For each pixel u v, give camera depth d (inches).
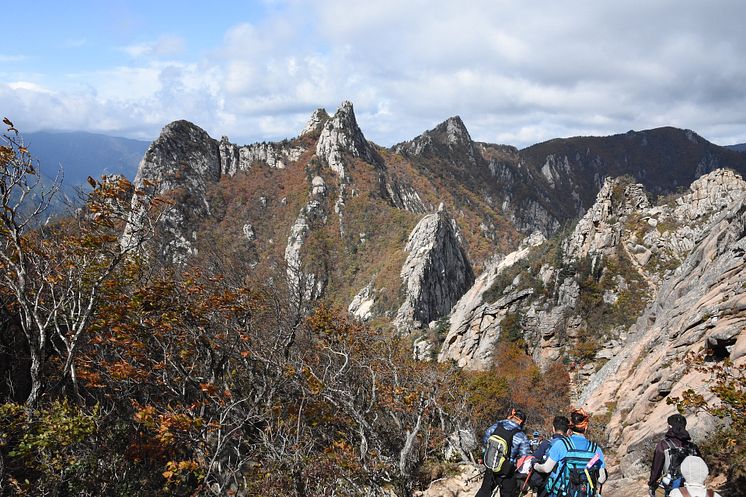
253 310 830.5
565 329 2689.5
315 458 544.4
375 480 525.7
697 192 2743.6
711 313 854.5
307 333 983.6
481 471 603.5
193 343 744.3
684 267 1612.9
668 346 1001.5
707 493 237.3
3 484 473.1
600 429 923.4
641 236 2783.0
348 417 718.5
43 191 661.3
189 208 7253.9
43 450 494.6
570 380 2450.8
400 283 5497.1
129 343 661.9
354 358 829.8
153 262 871.7
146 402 730.2
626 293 2642.7
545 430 1600.6
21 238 617.9
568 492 242.2
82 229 684.1
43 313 729.6
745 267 939.3
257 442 627.5
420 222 6048.2
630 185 2974.9
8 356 674.2
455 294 5738.2
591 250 2861.7
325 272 6673.2
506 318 3002.0
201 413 619.2
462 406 853.2
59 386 690.2
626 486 432.1
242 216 7691.9
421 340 3816.4
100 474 554.9
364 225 7224.4
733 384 399.9
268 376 732.0
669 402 422.0
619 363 1398.9
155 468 650.8
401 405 636.7
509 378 2513.5
